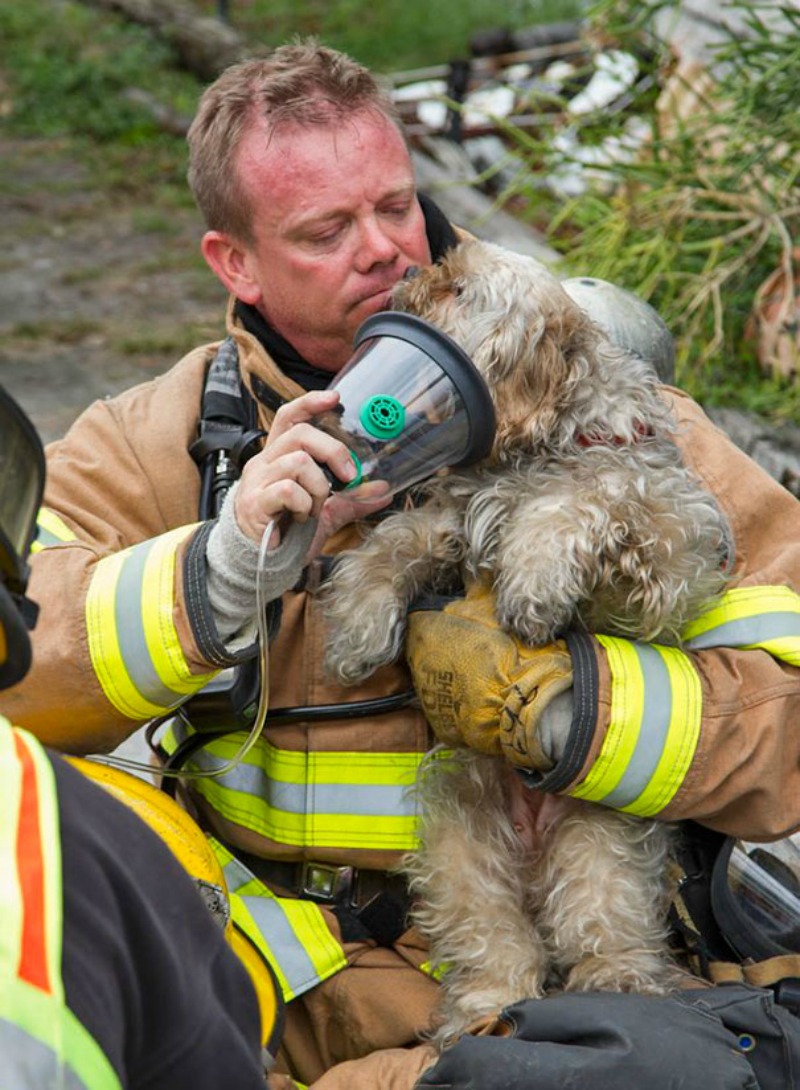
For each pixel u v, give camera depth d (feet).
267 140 11.46
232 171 11.64
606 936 11.37
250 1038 7.34
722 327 25.73
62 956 6.00
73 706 10.50
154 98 53.88
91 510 11.92
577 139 31.19
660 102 30.99
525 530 10.77
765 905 12.12
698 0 30.60
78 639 10.40
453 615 11.18
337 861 11.64
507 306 11.05
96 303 39.06
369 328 10.51
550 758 10.66
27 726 10.63
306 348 12.08
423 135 43.91
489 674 10.77
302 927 11.50
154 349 36.01
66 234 44.01
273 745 11.67
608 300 15.20
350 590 11.43
